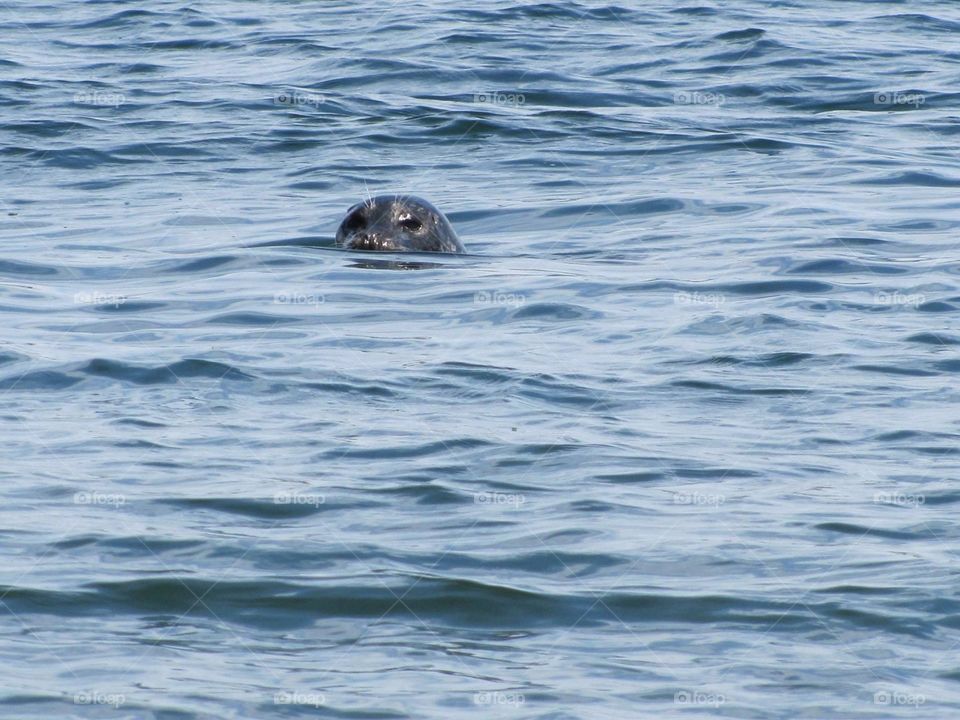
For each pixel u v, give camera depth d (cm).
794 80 8356
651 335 4050
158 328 4125
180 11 10488
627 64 8775
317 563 2498
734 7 10494
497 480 2934
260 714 1977
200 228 5531
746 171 6444
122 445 3105
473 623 2291
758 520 2725
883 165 6512
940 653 2200
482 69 8588
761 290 4547
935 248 5081
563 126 7331
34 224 5591
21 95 7850
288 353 3834
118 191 6178
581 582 2442
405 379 3612
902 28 9875
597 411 3394
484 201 5950
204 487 2853
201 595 2362
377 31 9612
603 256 5097
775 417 3369
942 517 2747
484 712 1998
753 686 2088
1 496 2778
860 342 3975
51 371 3634
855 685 2092
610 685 2084
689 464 3036
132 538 2583
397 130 7262
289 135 7175
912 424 3316
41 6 10788
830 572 2483
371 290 4594
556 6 10294
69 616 2270
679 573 2481
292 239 5366
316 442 3142
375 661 2152
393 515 2736
